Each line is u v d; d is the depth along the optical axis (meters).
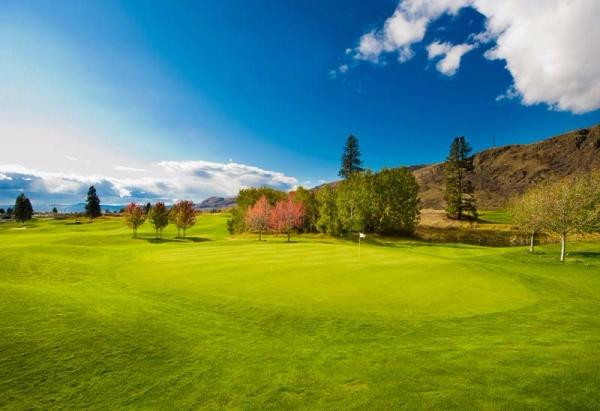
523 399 6.63
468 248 43.62
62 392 8.08
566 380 7.29
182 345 10.65
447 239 62.06
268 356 9.89
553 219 31.36
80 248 37.78
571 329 11.98
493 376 7.70
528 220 35.28
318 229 63.44
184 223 65.44
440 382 7.62
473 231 63.44
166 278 21.17
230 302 15.49
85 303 14.25
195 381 8.48
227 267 24.12
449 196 75.38
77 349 10.00
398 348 10.27
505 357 8.85
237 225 74.19
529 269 25.08
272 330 12.30
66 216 154.25
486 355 9.10
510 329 12.01
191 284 19.19
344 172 93.12
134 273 23.70
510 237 58.50
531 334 11.37
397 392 7.34
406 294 16.66
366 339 11.28
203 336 11.46
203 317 13.61
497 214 89.94
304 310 14.24
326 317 13.42
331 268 22.84
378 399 7.13
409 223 64.62
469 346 10.06
